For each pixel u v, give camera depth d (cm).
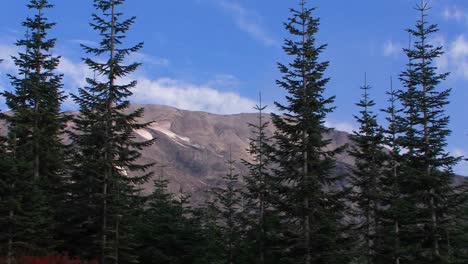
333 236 3120
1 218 2525
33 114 3278
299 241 3103
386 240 3603
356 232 3666
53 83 3472
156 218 4153
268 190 3803
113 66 2978
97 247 3009
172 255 4028
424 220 3462
